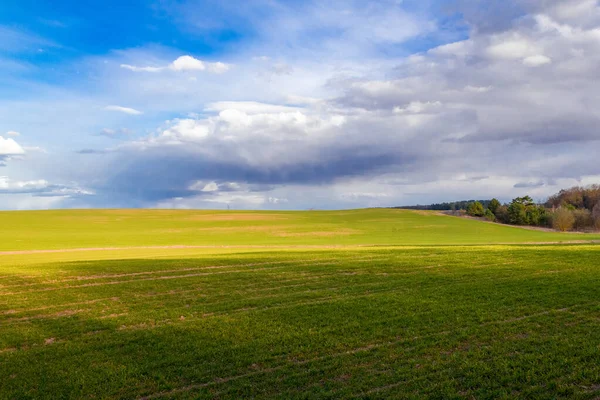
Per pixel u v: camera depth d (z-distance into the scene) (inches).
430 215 5949.8
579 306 751.1
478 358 534.0
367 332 655.1
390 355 559.2
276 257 1574.8
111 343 640.4
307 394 453.1
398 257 1485.0
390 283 1035.9
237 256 1643.7
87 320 777.6
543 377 467.8
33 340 673.0
